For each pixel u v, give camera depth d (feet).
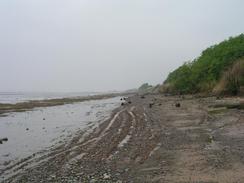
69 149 58.75
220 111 94.94
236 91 141.69
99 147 58.49
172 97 225.35
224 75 153.28
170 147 53.47
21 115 146.00
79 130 85.35
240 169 36.99
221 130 64.69
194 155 46.06
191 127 73.82
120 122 95.30
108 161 47.14
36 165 47.88
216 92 157.99
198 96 182.50
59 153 55.72
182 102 157.89
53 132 85.35
